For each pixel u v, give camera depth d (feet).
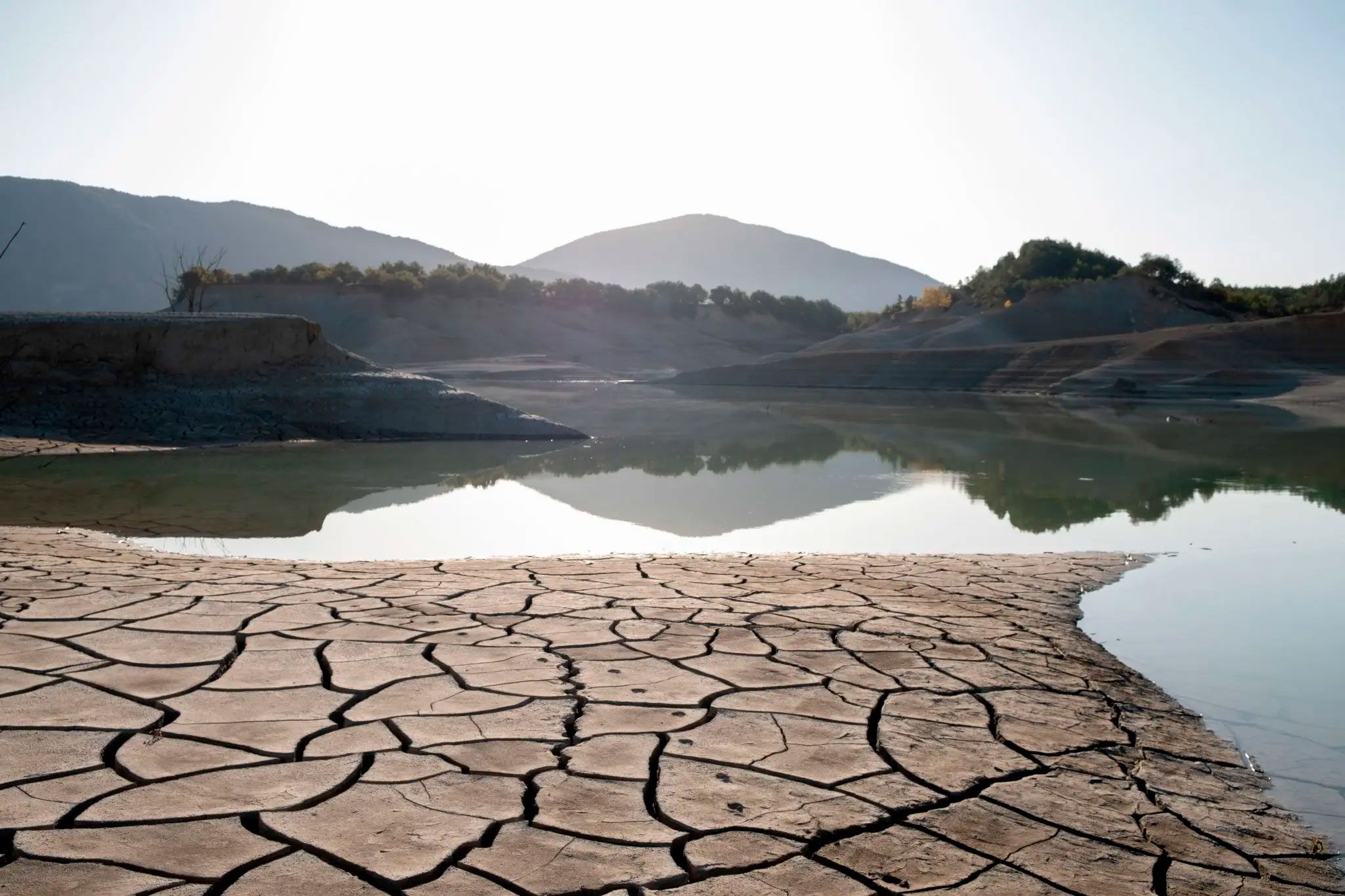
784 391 168.25
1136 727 14.19
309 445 70.28
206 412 71.97
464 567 24.25
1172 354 154.51
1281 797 12.10
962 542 35.73
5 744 11.25
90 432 66.49
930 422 99.91
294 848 9.03
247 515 40.27
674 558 26.86
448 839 9.34
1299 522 39.24
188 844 9.01
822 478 55.42
